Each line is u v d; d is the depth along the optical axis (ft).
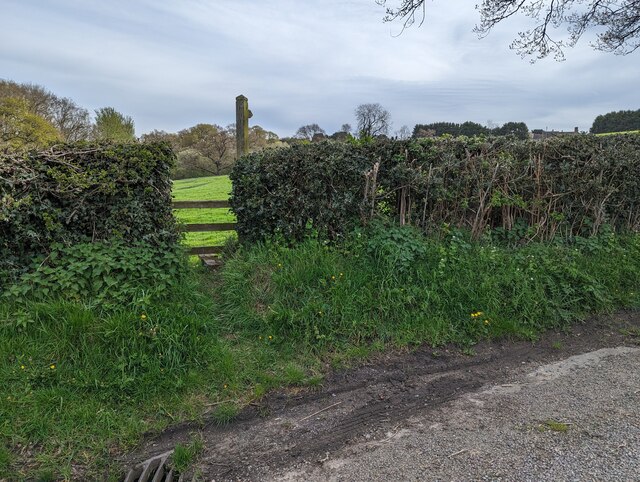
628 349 16.16
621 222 25.81
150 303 14.55
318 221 19.25
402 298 16.93
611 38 31.65
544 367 14.76
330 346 15.23
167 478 9.64
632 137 26.07
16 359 12.47
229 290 17.03
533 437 10.46
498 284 18.29
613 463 9.34
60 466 9.96
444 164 20.79
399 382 13.76
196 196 61.87
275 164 18.89
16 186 14.75
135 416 11.61
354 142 20.53
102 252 15.65
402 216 20.67
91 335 13.12
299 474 9.66
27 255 15.15
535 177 22.91
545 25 28.19
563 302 18.71
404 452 10.16
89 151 16.03
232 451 10.59
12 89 86.43
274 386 13.19
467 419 11.51
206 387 12.80
